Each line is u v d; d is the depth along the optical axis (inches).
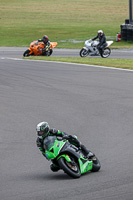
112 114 2020.2
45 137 1130.7
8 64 3710.6
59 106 2226.9
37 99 2404.0
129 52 4672.7
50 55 4581.7
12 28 7352.4
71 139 1139.9
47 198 934.4
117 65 3459.6
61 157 1115.3
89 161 1173.7
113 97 2359.7
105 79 2883.9
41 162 1393.9
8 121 1994.3
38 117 2034.9
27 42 5856.3
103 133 1721.2
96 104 2225.6
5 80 2967.5
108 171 1196.5
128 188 979.9
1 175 1243.8
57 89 2630.4
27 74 3164.4
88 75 3051.2
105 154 1425.9
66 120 1956.2
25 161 1411.2
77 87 2662.4
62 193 967.0
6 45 5590.6
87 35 6259.8
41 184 1084.5
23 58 4065.0
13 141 1681.8
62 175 1199.6
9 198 962.7
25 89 2669.8
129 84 2687.0
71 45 5408.5
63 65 3550.7
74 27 7303.2
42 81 2888.8
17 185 1097.4
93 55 4175.7
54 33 6638.8
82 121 1927.9
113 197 911.0
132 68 3292.3
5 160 1433.3
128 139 1612.9
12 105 2293.3
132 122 1867.6
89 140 1627.7
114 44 5393.7
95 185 1025.5
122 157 1369.3
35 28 7288.4
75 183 1061.1
